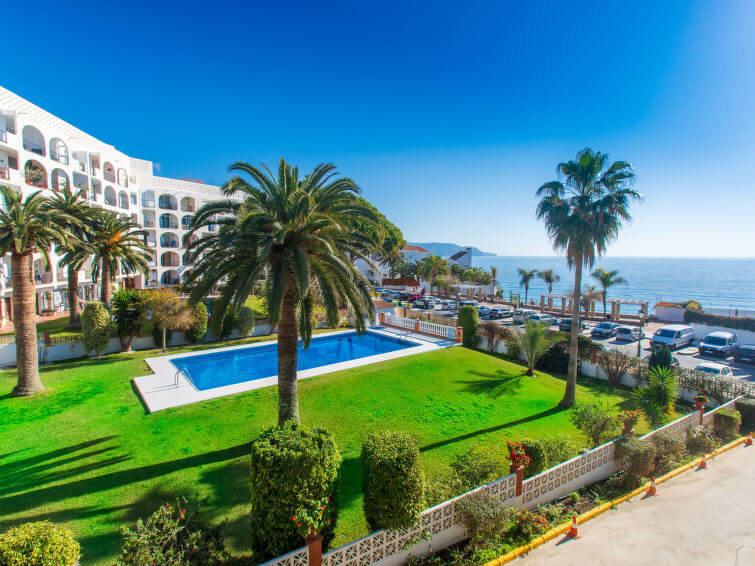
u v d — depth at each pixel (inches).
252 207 405.4
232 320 928.3
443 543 260.8
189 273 431.8
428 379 644.7
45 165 1189.7
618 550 257.0
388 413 504.1
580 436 448.8
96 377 622.2
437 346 875.4
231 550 254.5
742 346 874.8
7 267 1067.3
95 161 1523.1
